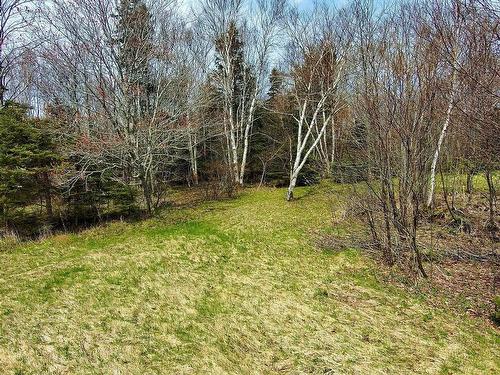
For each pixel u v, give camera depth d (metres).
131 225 14.23
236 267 10.18
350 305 7.93
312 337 6.66
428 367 5.76
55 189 13.70
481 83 5.90
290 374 5.61
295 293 8.52
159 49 16.86
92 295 7.93
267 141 31.62
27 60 18.95
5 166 11.98
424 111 8.57
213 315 7.43
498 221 12.34
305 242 12.46
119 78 15.40
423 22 8.41
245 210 17.83
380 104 8.95
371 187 9.63
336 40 19.27
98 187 14.68
